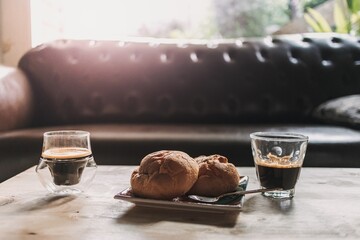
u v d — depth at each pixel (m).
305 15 1.88
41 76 1.44
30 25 1.67
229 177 0.59
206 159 0.62
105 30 1.99
